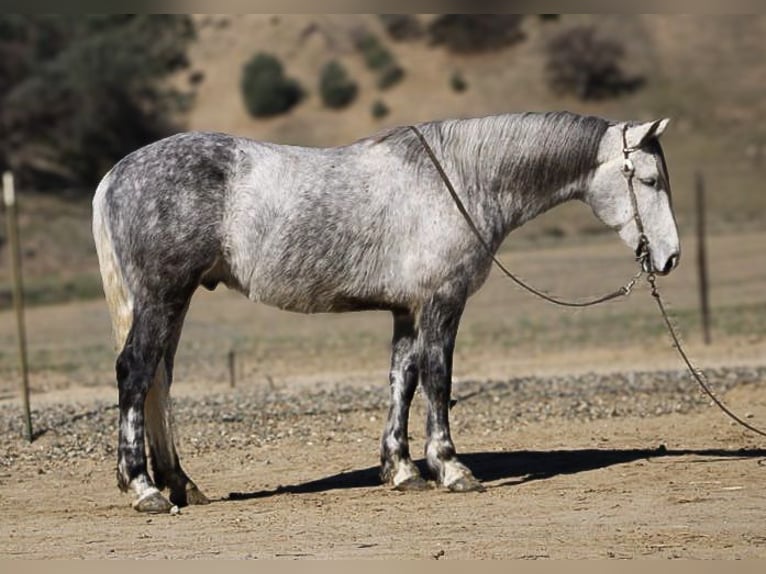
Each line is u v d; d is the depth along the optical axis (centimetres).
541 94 8231
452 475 1202
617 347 2720
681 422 1581
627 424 1577
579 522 1067
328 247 1150
